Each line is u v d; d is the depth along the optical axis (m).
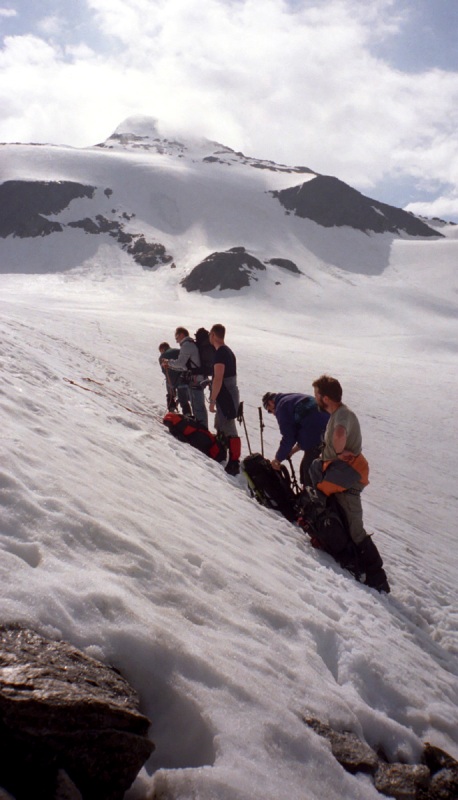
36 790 1.71
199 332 10.09
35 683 1.83
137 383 17.59
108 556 2.96
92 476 4.22
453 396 31.38
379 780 2.50
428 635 5.32
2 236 144.75
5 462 3.26
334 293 122.06
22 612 2.18
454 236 181.38
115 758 1.84
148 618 2.55
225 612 3.16
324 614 4.07
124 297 110.44
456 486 16.98
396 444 21.06
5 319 19.00
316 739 2.47
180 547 3.70
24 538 2.71
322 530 5.99
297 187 179.12
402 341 81.62
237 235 155.25
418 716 3.27
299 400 7.04
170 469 6.39
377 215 175.12
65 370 11.71
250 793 2.03
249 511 6.38
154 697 2.29
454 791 2.69
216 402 9.13
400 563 7.48
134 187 172.00
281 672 2.84
